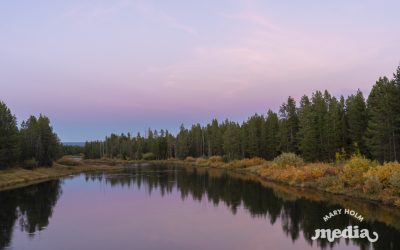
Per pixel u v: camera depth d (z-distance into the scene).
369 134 52.97
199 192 45.25
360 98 61.69
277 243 22.05
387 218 26.84
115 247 21.88
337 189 40.00
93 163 123.06
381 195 33.25
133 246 22.05
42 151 89.31
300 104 80.31
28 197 43.88
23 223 28.81
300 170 50.75
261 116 103.75
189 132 155.50
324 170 47.81
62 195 45.47
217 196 41.38
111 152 174.12
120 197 42.81
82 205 37.47
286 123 79.44
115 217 30.84
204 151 144.38
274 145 86.25
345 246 21.00
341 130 65.56
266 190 45.22
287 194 41.00
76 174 82.62
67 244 22.62
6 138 72.25
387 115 47.56
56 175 78.81
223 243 22.28
